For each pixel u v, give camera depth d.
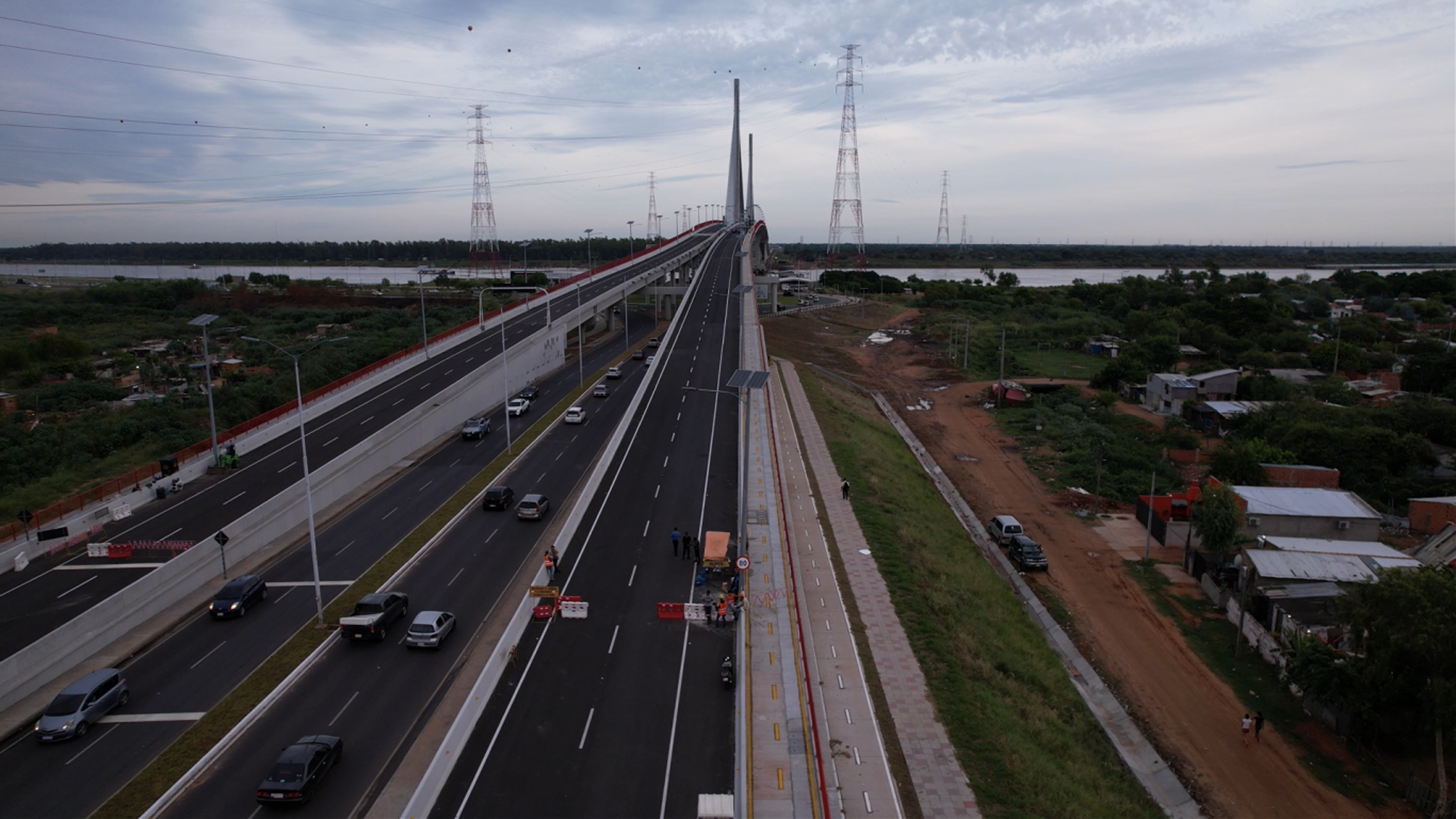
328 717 31.91
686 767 29.02
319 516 54.25
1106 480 71.69
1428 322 162.12
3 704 32.66
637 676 35.09
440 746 29.80
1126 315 170.25
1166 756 35.03
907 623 41.28
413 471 63.50
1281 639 41.97
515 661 36.09
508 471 62.97
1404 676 32.47
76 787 28.03
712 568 44.47
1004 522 59.12
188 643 38.12
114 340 123.94
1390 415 77.94
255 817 26.22
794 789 27.70
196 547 43.97
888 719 32.94
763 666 35.84
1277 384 95.56
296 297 167.62
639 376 99.81
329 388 76.50
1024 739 32.97
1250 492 56.16
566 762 29.19
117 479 54.31
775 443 69.69
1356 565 46.41
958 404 102.56
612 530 50.88
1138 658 43.06
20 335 129.38
